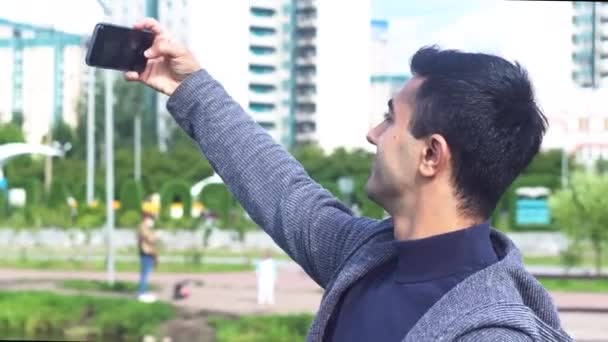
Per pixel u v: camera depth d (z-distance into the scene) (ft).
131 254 106.52
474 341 5.67
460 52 6.41
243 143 8.19
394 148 6.49
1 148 142.41
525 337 5.65
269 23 244.22
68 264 94.38
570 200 86.48
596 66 266.57
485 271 6.07
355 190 103.81
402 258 6.40
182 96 8.36
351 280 6.63
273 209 7.92
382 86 221.05
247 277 85.10
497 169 6.22
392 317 6.26
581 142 210.59
